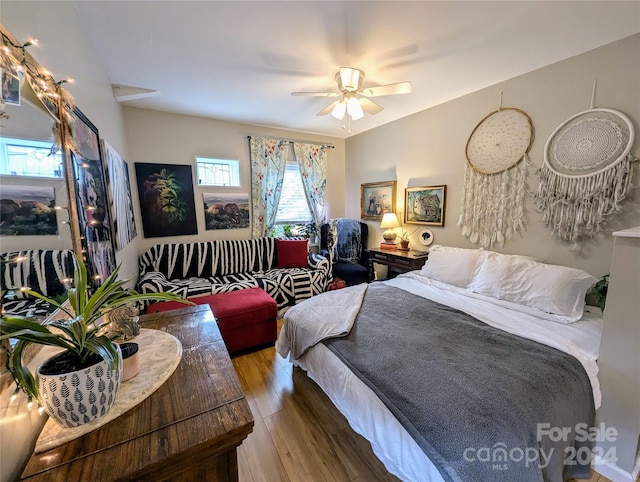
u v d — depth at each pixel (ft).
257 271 12.13
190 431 2.27
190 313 4.68
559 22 5.50
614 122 6.21
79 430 2.26
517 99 7.93
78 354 2.36
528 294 6.61
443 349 4.79
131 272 8.67
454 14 5.24
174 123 11.00
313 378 5.57
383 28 5.65
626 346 4.14
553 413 3.58
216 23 5.42
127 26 5.45
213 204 12.11
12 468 1.95
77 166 3.84
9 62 2.31
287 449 4.91
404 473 3.39
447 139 10.04
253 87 8.47
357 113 7.57
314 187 14.39
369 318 6.14
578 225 6.86
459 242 9.93
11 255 2.25
